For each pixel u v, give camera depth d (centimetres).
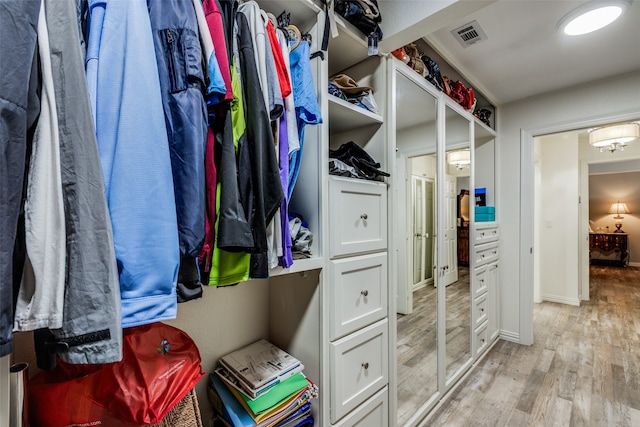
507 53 203
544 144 415
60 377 75
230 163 72
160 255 56
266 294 140
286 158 92
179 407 84
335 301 118
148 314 55
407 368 175
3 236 42
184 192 62
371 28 133
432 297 191
